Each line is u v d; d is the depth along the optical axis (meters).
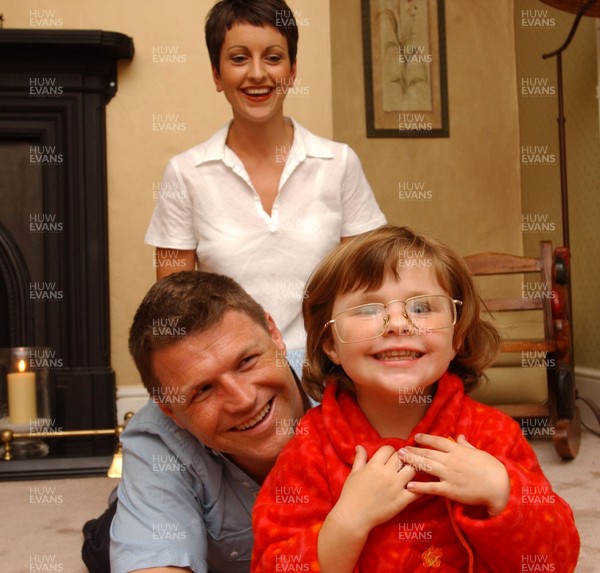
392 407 1.04
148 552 1.10
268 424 1.10
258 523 1.01
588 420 3.50
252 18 1.65
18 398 2.82
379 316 0.99
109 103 3.12
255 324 1.09
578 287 3.66
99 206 3.09
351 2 4.07
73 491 2.46
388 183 4.11
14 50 2.98
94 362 3.08
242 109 1.67
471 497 0.90
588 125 3.53
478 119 4.20
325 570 0.91
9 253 3.09
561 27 3.76
